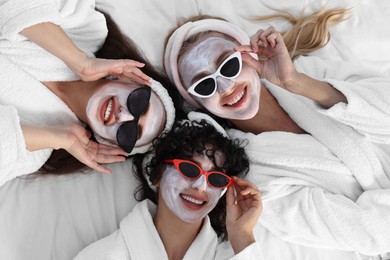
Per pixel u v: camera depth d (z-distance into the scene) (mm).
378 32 1968
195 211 1627
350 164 1738
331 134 1746
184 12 1989
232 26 1777
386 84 1723
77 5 1722
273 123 1814
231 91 1694
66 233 1720
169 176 1642
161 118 1674
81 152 1649
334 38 1983
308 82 1651
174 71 1776
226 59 1684
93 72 1604
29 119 1702
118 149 1713
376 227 1684
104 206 1773
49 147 1622
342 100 1679
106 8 1931
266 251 1763
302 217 1731
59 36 1596
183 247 1667
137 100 1630
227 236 1743
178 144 1644
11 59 1646
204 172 1620
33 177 1773
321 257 1773
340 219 1707
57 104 1699
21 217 1711
